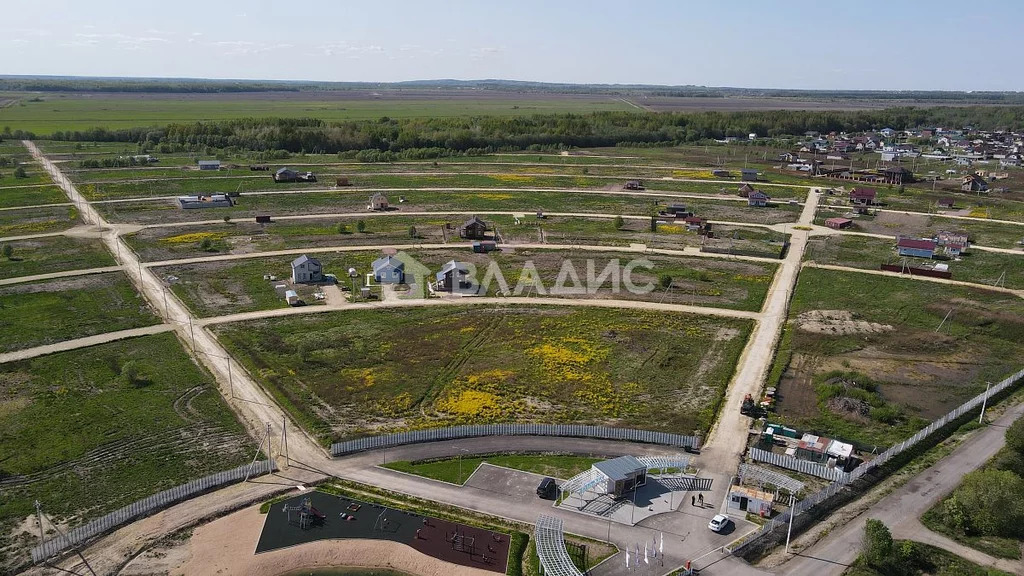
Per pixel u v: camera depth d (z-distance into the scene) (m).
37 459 49.88
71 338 72.00
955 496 45.16
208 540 41.69
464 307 83.00
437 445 52.94
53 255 102.06
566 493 47.06
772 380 64.62
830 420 57.72
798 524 44.03
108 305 81.94
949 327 78.69
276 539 41.88
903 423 57.31
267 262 99.81
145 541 41.47
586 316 80.62
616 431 54.50
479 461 50.97
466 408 58.50
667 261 103.06
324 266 98.19
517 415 57.62
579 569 39.50
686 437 53.25
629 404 59.94
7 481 47.19
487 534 42.66
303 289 88.69
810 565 40.22
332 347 70.88
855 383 64.12
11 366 64.88
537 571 39.53
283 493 46.56
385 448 52.41
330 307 82.25
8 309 79.94
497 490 47.31
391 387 62.34
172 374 64.12
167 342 71.56
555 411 58.47
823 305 85.19
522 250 107.62
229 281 91.38
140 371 64.56
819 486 48.34
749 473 48.62
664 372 66.38
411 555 40.72
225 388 61.69
